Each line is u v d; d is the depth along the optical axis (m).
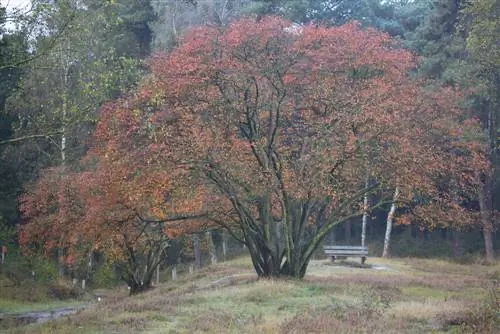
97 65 16.48
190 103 23.67
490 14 25.39
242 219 24.91
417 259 44.25
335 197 24.39
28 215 32.31
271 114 25.25
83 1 17.02
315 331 12.80
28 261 41.22
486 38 25.12
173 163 22.38
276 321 14.30
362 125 23.92
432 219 26.45
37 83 26.19
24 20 15.00
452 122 28.30
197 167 23.03
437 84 35.38
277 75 25.06
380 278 27.27
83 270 45.19
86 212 27.00
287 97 25.95
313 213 27.25
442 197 27.03
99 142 24.08
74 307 32.62
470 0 27.67
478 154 29.94
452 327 13.38
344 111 24.09
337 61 25.88
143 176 22.33
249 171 24.00
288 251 25.20
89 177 27.95
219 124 23.98
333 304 16.89
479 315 13.25
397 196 25.50
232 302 18.55
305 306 17.23
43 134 15.91
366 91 24.84
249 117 24.83
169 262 53.19
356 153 23.72
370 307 15.43
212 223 28.67
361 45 26.00
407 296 20.30
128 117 21.56
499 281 21.47
